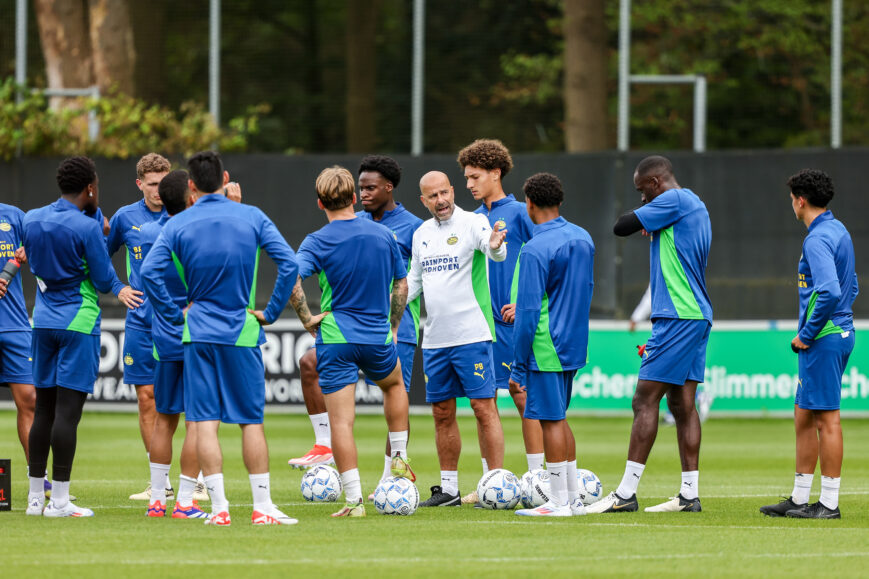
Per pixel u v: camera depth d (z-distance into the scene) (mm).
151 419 29891
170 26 63719
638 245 54375
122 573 18312
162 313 23078
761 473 36812
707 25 65062
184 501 24594
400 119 61656
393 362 25859
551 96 61719
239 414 23141
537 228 25016
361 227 25016
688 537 22203
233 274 22719
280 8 62500
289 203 56594
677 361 25672
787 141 63438
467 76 61344
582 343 24828
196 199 23703
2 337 27906
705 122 59281
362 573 18438
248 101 62969
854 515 25859
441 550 20578
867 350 53938
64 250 24641
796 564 19484
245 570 18609
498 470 26922
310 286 55969
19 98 62125
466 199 54812
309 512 26016
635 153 54344
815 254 25078
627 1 57875
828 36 62906
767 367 54438
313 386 32062
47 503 27062
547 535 22375
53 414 25391
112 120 60469
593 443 47312
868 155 53562
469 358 27375
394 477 25703
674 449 45719
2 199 58688
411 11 61344
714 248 54781
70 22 65375
